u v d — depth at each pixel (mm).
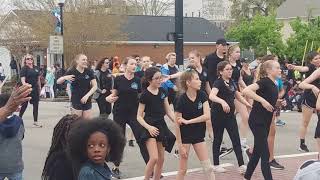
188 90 7438
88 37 39688
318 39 33562
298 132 14922
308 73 11328
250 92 7930
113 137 3666
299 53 34250
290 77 21344
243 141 10328
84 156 3637
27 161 10773
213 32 51656
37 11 41594
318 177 3316
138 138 7789
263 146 8016
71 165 3770
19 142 6297
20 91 3836
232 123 9242
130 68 9297
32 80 15516
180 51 15555
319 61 11172
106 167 3717
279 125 16359
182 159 7547
